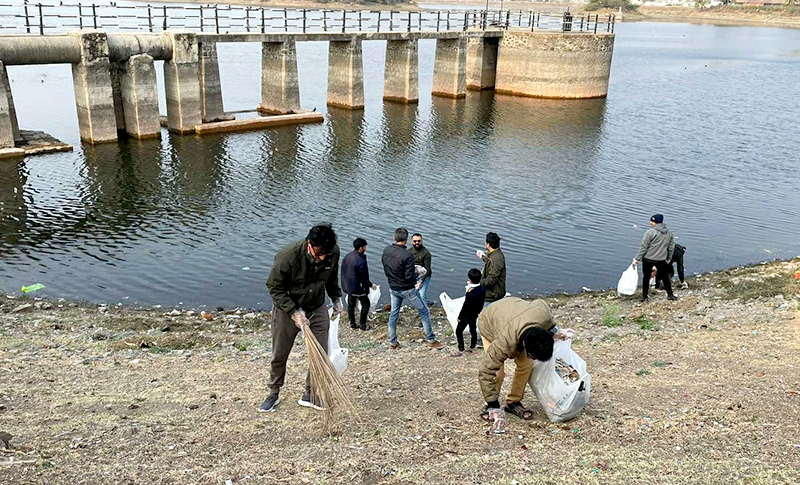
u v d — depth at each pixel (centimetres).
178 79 3216
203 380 816
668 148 3172
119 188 2292
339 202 2189
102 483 521
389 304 1341
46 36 2823
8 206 2048
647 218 2069
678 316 1180
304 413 673
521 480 524
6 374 835
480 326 601
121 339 1070
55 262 1591
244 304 1363
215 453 579
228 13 11575
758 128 3709
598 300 1348
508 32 5062
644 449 570
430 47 8794
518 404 639
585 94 4922
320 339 632
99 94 2955
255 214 2036
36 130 3142
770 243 1842
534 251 1741
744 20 18962
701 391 710
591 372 807
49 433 623
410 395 735
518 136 3453
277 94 3859
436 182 2478
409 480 528
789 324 1035
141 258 1633
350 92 4191
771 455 556
